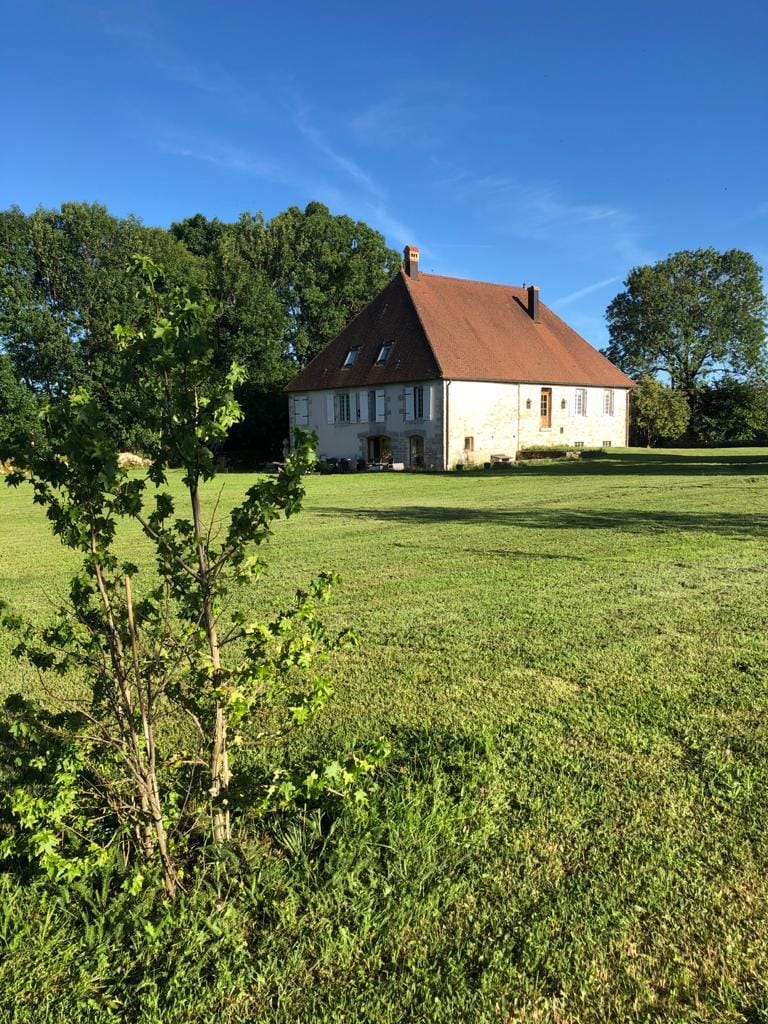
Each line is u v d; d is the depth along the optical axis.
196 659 2.70
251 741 3.23
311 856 2.88
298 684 4.84
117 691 2.72
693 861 2.80
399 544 10.83
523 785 3.39
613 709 4.27
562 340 42.44
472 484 23.56
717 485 19.31
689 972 2.29
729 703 4.29
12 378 39.38
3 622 2.70
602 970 2.31
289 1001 2.23
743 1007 2.16
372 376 37.72
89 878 2.73
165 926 2.49
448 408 35.22
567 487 20.70
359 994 2.25
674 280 55.62
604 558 9.08
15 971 2.35
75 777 2.66
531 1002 2.20
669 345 55.44
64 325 43.03
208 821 2.86
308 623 2.89
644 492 18.00
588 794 3.30
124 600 2.72
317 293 50.41
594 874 2.76
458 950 2.42
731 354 54.88
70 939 2.49
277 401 46.06
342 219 54.47
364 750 2.99
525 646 5.54
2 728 4.41
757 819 3.07
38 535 14.40
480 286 42.47
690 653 5.23
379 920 2.55
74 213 43.56
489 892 2.69
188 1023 2.16
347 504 17.72
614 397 42.72
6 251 42.00
